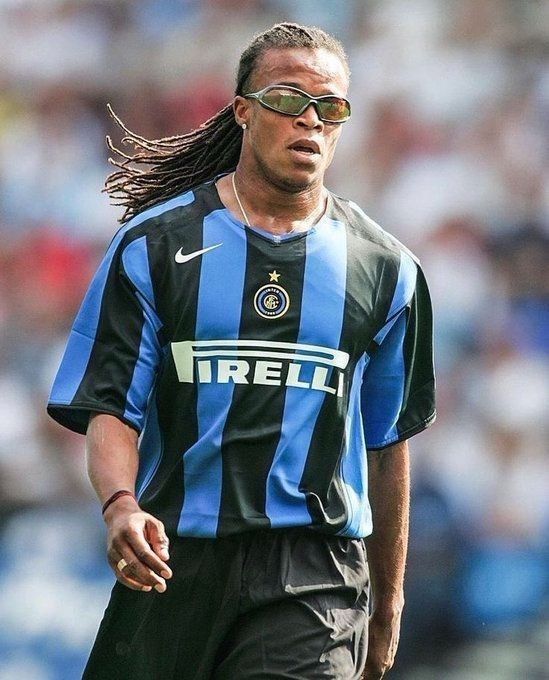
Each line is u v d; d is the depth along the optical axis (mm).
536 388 35781
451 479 33875
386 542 14164
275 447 12883
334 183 42062
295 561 13000
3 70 48938
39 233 44125
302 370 12945
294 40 13117
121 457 12820
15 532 35906
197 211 13258
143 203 14516
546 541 33406
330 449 13055
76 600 34406
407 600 32469
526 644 32188
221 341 12906
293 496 12883
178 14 48438
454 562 32781
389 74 43438
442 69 42938
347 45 45312
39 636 34000
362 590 13375
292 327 12953
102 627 13414
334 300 13070
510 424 34938
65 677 33656
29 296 42406
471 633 32531
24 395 39531
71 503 36219
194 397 12930
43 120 47469
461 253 38844
